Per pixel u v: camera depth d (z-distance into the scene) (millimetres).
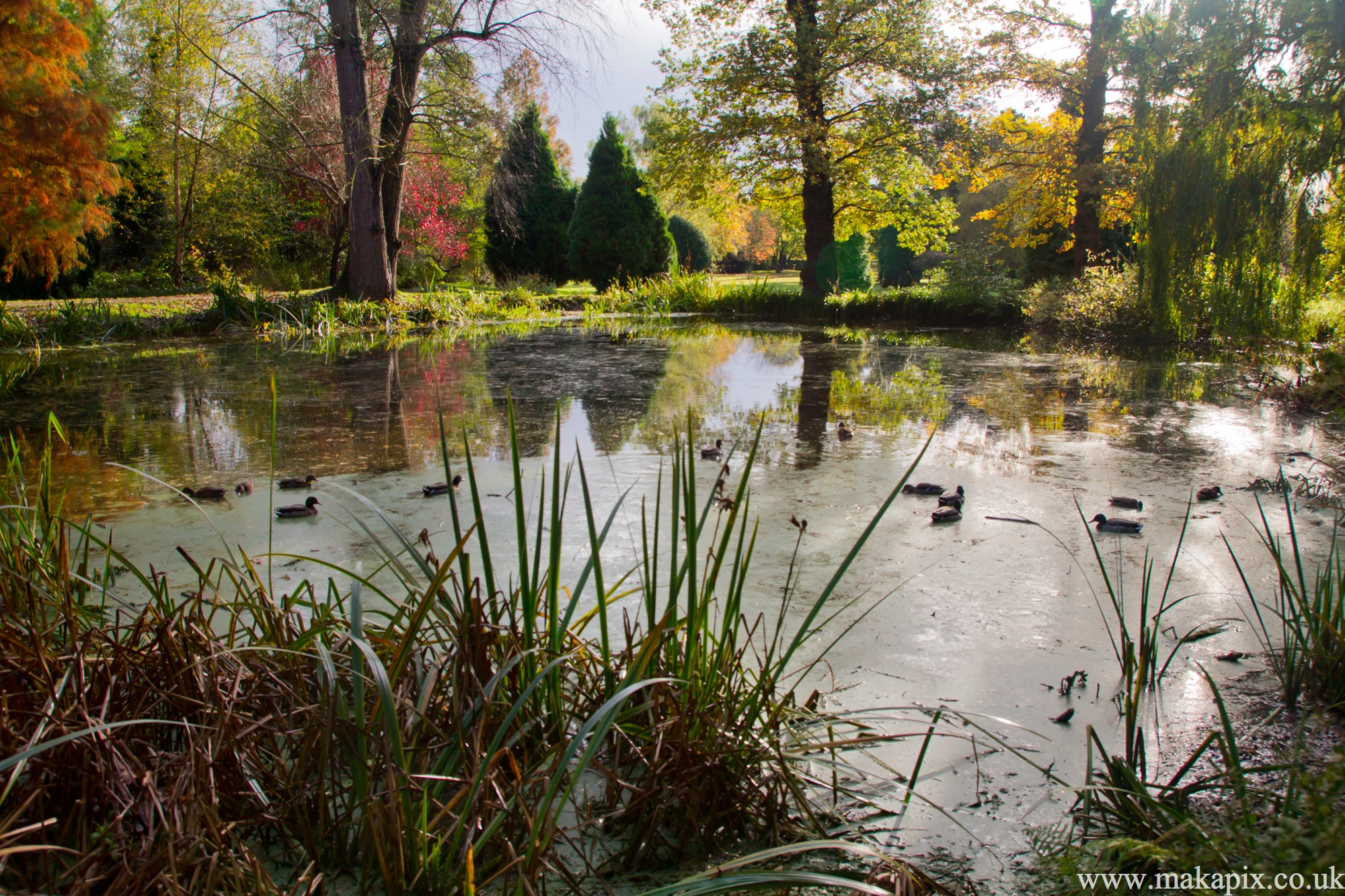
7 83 10852
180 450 6590
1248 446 6711
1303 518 4812
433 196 25750
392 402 8812
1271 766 2082
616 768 2246
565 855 2109
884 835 2213
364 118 18047
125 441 6938
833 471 5953
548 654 2412
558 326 18891
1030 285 23875
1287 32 7805
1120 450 6633
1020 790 2402
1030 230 23438
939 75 19656
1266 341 12344
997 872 2062
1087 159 19641
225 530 4590
